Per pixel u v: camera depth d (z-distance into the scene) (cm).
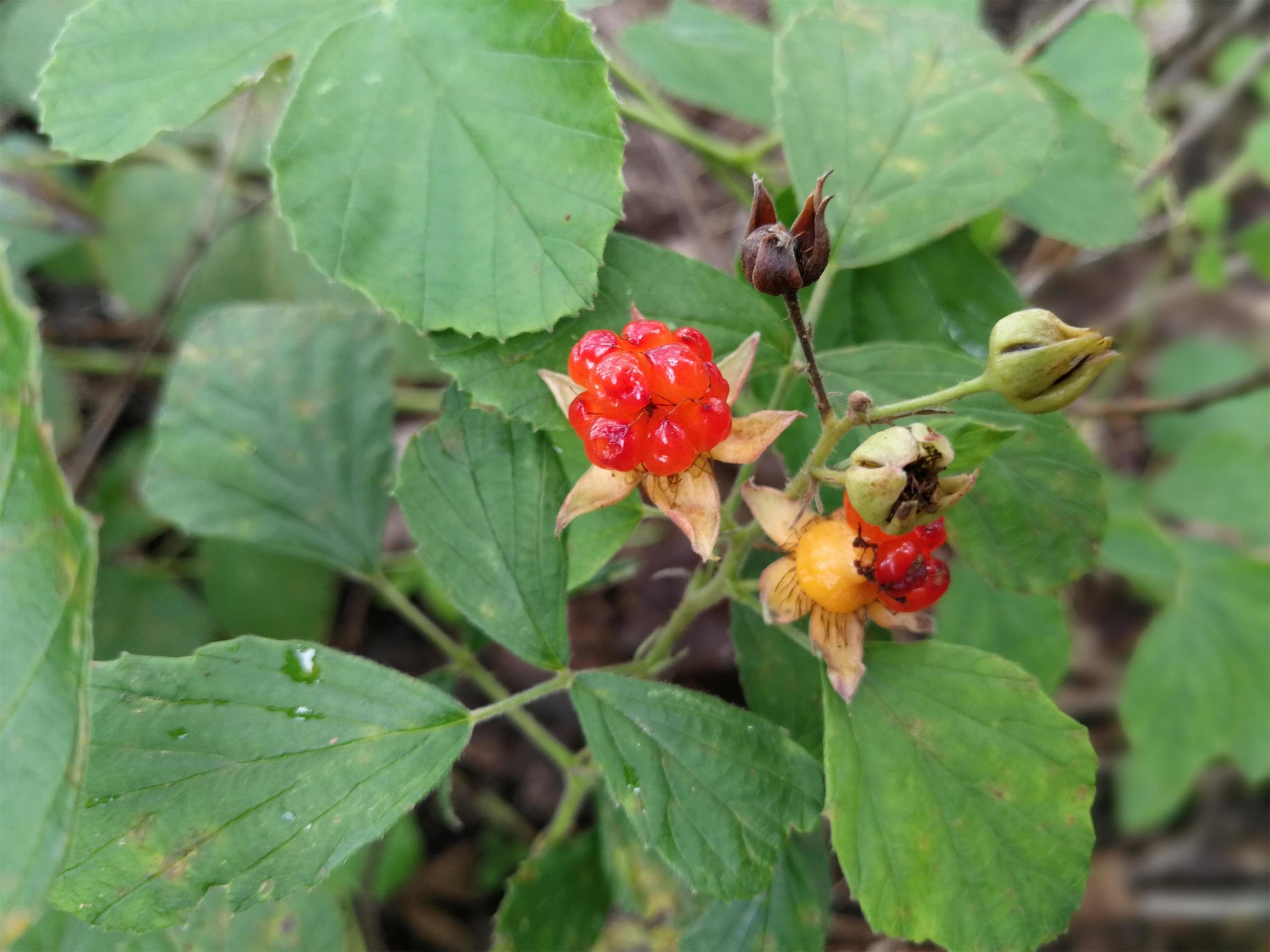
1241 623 16
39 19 16
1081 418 16
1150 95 18
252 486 12
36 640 6
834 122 10
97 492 15
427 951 15
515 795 16
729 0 20
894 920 8
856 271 11
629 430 7
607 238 9
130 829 7
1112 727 19
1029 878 8
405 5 9
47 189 14
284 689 8
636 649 17
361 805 8
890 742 8
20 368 6
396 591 12
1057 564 10
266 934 10
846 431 7
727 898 8
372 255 8
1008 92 10
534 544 9
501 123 8
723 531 9
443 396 9
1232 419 19
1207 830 19
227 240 16
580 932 10
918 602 8
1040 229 11
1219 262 17
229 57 9
